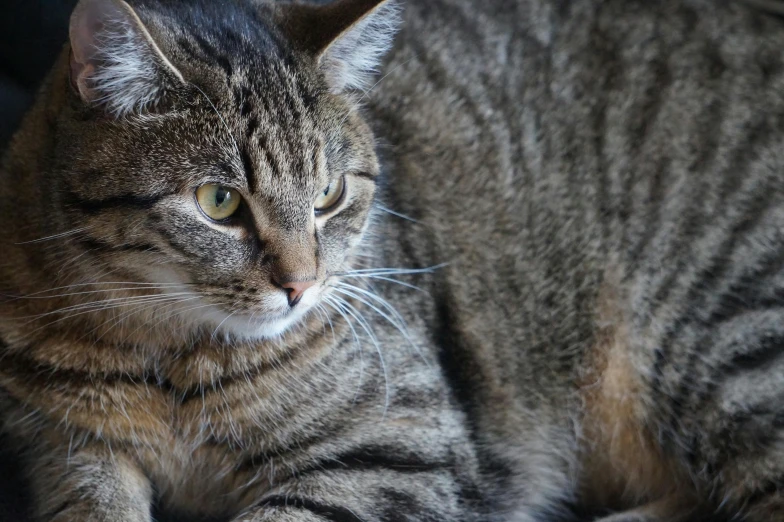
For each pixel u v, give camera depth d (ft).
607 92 3.66
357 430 3.43
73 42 3.22
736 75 3.61
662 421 3.58
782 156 3.55
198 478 3.48
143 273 3.30
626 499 3.66
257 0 3.49
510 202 3.67
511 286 3.66
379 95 3.69
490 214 3.67
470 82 3.72
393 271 3.53
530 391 3.65
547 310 3.65
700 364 3.53
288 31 3.42
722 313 3.53
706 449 3.53
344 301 3.45
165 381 3.41
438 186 3.67
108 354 3.36
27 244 3.36
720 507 3.52
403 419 3.47
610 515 3.59
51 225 3.32
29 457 3.45
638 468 3.63
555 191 3.66
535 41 3.71
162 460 3.44
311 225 3.34
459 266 3.66
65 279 3.33
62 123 3.30
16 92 3.84
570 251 3.65
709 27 3.65
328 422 3.43
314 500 3.36
